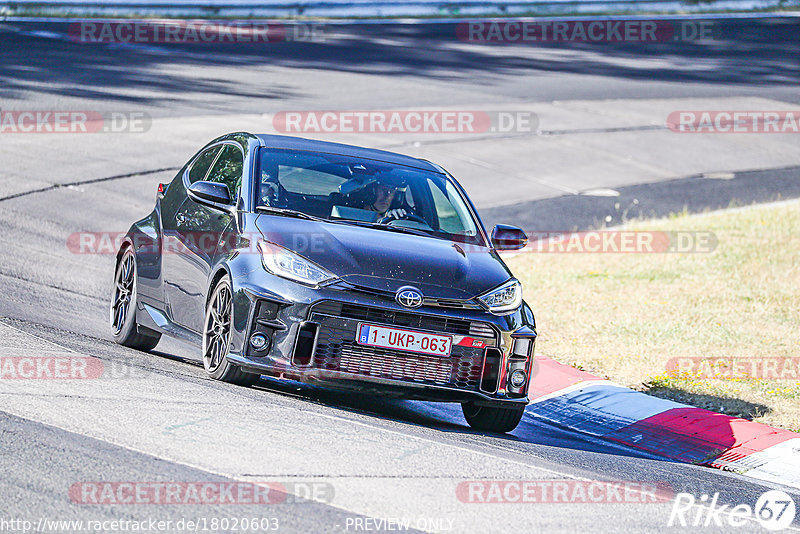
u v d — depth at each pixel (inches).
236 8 5027.1
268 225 981.2
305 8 5221.5
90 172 2246.6
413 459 794.8
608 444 1090.1
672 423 1143.6
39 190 2058.3
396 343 925.2
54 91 3014.3
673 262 1961.1
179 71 3567.9
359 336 917.8
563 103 3661.4
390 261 959.0
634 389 1275.8
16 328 1111.0
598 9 5733.3
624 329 1524.4
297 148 1120.8
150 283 1143.0
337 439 813.2
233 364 944.9
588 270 1897.1
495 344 961.5
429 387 933.2
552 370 1323.8
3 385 855.1
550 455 923.4
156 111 2898.6
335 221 1018.7
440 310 938.7
